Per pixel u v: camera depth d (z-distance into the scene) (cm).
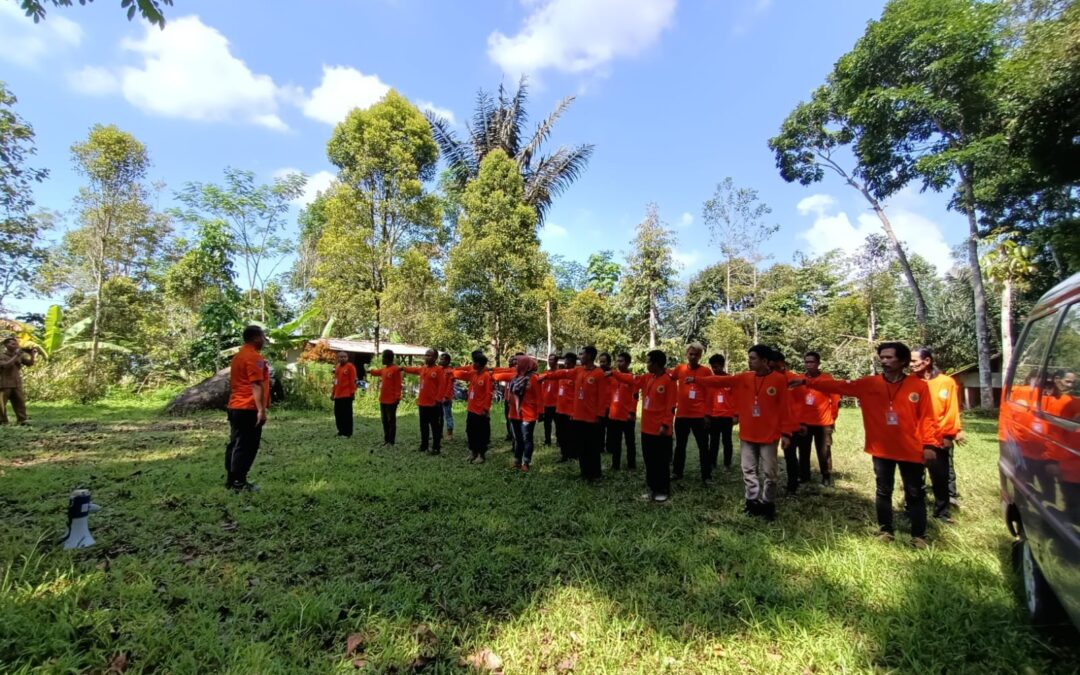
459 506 538
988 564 402
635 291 3334
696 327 3688
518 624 309
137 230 2156
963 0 1536
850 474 773
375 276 1927
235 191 2141
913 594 347
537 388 750
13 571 353
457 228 1950
